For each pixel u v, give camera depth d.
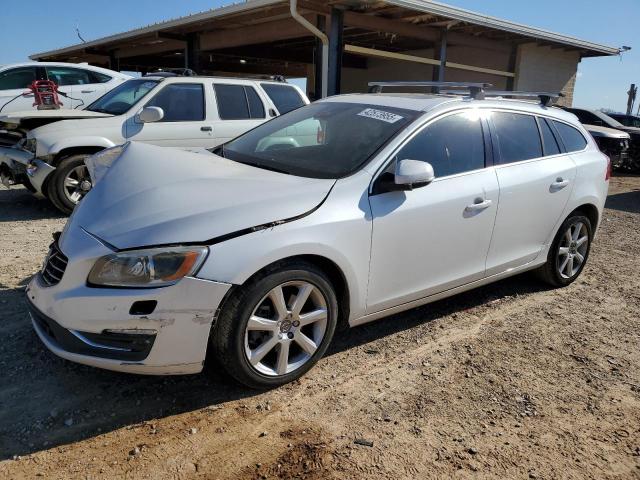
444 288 3.90
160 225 2.78
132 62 22.20
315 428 2.83
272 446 2.68
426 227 3.59
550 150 4.65
